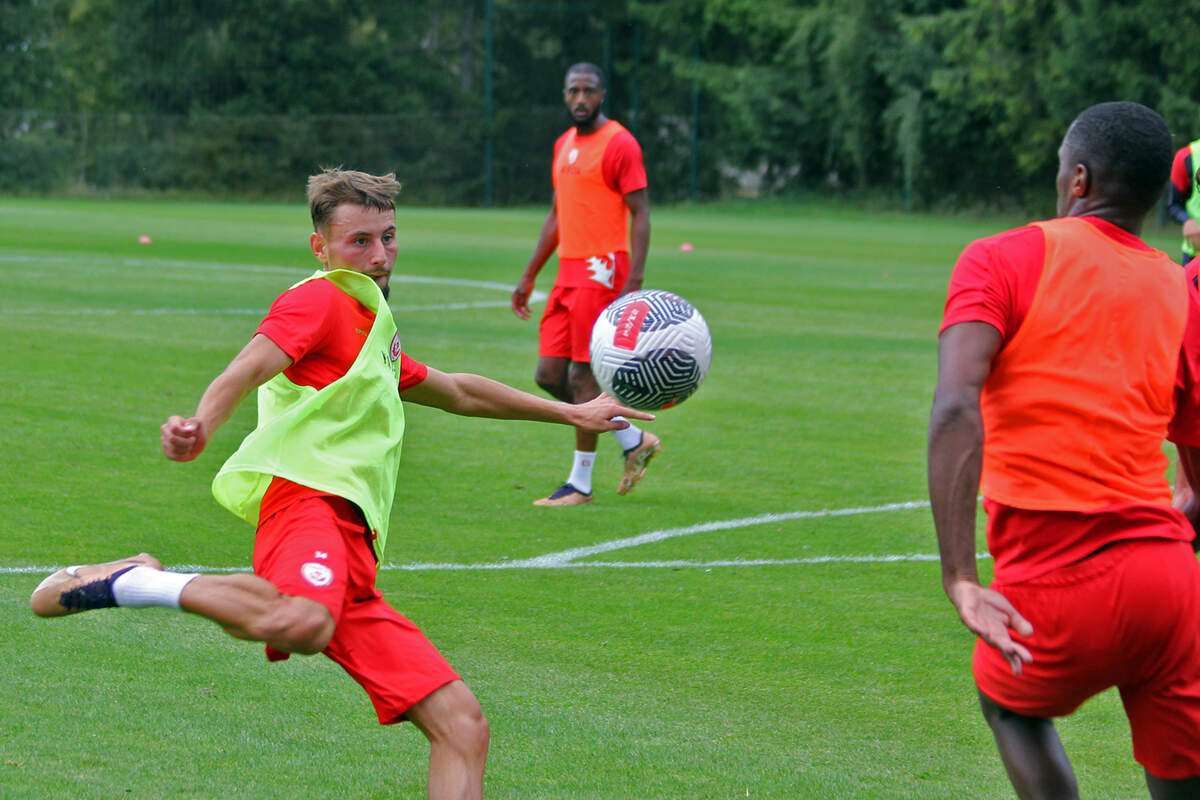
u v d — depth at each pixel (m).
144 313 24.12
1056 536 5.11
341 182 6.01
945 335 5.09
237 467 5.63
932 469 4.93
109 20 87.50
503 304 27.91
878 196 81.25
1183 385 5.47
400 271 35.16
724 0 83.94
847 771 6.72
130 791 6.17
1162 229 63.28
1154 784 5.39
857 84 78.75
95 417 15.02
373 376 5.86
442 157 82.94
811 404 17.70
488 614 9.09
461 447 14.62
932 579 10.15
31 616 8.58
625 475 11.70
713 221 69.38
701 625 8.97
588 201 12.70
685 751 6.92
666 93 88.94
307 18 86.38
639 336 8.66
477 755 5.55
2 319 22.42
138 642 8.26
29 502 11.34
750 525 11.64
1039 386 5.08
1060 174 5.42
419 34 90.50
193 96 85.12
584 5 87.44
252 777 6.41
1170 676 5.12
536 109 87.00
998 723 5.55
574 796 6.33
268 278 31.33
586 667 8.15
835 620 9.15
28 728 6.85
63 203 70.62
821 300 30.56
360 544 5.78
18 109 83.62
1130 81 68.06
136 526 10.79
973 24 72.75
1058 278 5.08
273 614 5.28
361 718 7.25
